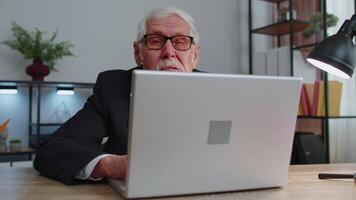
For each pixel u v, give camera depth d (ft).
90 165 2.60
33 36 8.60
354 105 8.48
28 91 8.74
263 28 10.24
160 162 2.11
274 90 2.20
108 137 3.67
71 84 8.05
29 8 8.76
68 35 9.14
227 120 2.14
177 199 2.21
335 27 8.33
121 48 9.70
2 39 8.50
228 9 11.15
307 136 7.53
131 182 2.11
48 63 8.36
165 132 2.04
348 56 2.77
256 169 2.37
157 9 4.06
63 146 2.89
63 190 2.49
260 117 2.22
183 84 1.98
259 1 11.42
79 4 9.29
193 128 2.08
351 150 8.82
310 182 2.84
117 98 3.68
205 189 2.28
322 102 8.09
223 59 11.02
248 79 2.11
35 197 2.29
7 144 8.02
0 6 8.49
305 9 9.82
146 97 1.95
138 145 2.03
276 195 2.37
